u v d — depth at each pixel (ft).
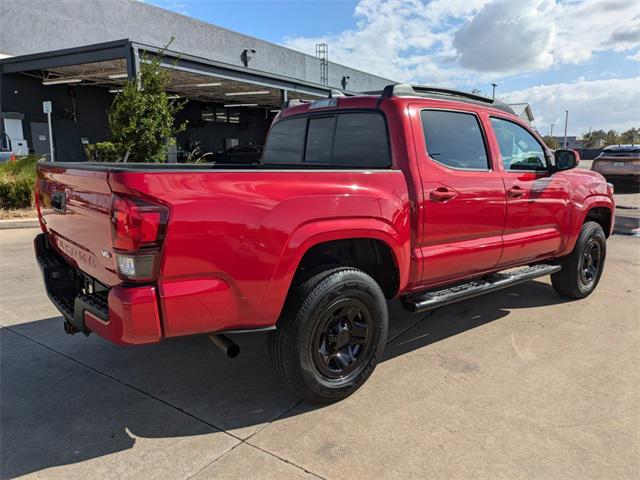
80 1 66.90
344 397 10.57
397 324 15.39
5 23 59.82
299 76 107.96
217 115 102.99
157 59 43.91
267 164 15.70
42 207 12.61
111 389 11.12
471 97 14.25
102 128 76.33
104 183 8.10
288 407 10.36
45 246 12.88
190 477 8.11
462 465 8.39
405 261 11.30
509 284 14.15
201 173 8.27
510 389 11.07
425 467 8.34
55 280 11.45
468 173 12.80
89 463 8.48
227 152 73.31
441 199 11.90
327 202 9.68
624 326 15.11
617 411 10.14
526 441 9.09
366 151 12.46
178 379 11.64
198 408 10.33
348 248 11.33
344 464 8.43
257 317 9.12
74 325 9.87
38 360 12.55
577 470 8.27
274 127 16.01
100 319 8.64
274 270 9.03
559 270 17.01
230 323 8.92
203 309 8.49
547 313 16.37
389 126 11.86
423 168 11.71
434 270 12.19
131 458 8.63
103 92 75.77
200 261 8.31
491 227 13.44
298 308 9.55
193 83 73.82
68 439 9.19
